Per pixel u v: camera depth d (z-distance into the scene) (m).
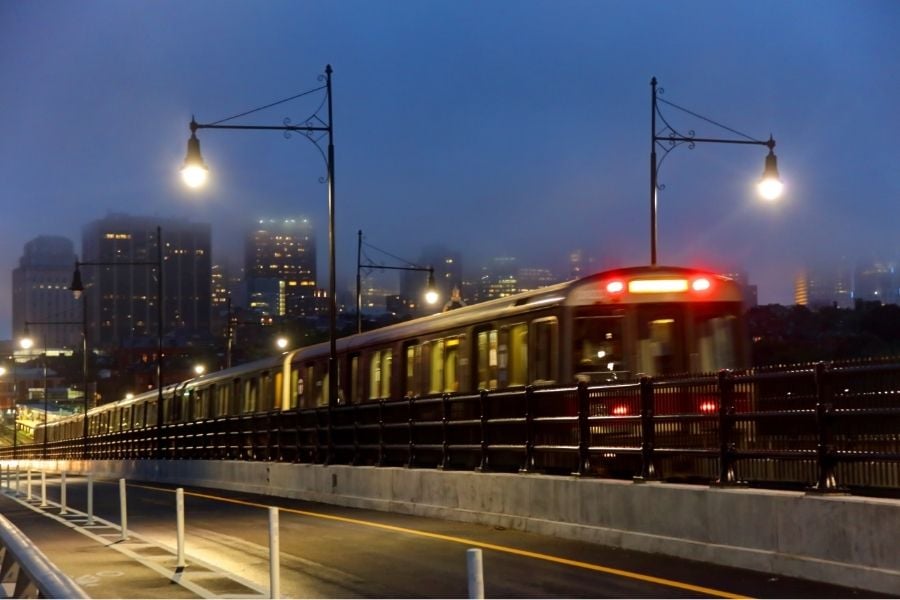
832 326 56.72
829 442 11.48
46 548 17.20
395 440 22.95
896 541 10.30
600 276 20.28
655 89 28.89
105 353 179.12
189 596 12.23
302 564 14.55
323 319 176.75
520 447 18.00
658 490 14.06
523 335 21.22
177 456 43.16
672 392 14.17
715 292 20.67
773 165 27.34
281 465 29.14
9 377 149.62
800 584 11.16
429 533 17.50
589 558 13.88
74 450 67.94
